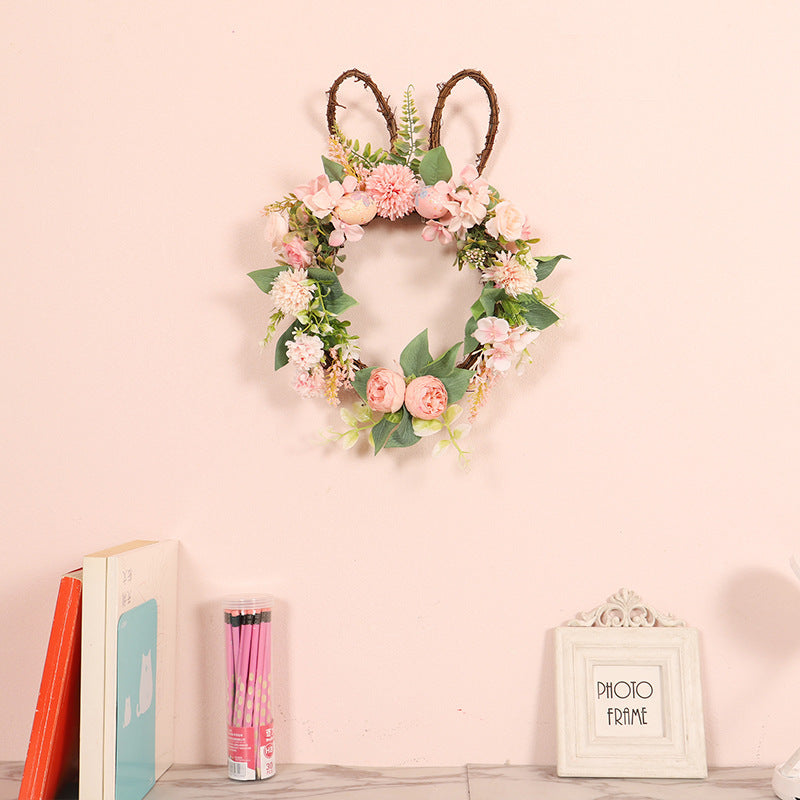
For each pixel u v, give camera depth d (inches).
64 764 45.0
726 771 50.2
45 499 53.6
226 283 53.7
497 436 52.5
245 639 49.1
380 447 50.2
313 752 51.9
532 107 53.2
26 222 54.2
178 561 52.9
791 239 52.4
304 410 53.0
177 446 53.4
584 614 51.6
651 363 52.4
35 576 53.3
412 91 53.4
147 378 53.6
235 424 53.2
